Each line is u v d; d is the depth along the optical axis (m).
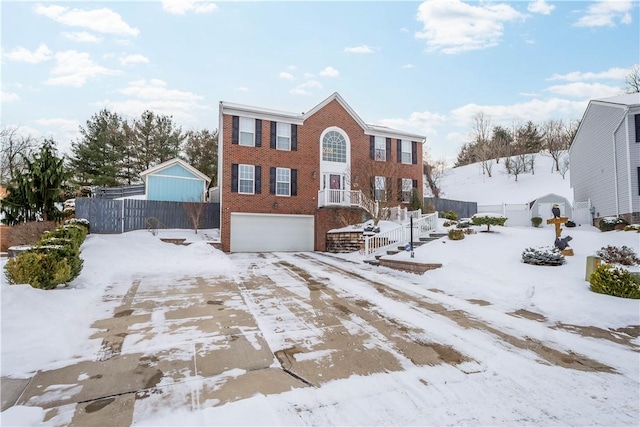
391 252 13.38
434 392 3.54
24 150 30.92
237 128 18.23
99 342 4.90
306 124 19.75
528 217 23.38
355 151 20.84
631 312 6.15
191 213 18.03
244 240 18.00
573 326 5.68
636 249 10.36
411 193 21.78
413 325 5.77
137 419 3.02
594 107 20.19
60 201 15.94
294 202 19.19
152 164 31.95
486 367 4.16
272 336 5.21
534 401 3.38
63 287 7.35
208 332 5.38
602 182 19.53
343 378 3.85
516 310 6.64
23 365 4.02
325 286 8.83
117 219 16.33
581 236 12.32
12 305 5.18
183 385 3.67
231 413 3.10
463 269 9.82
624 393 3.55
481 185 43.34
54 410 3.17
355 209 19.19
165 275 10.07
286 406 3.25
